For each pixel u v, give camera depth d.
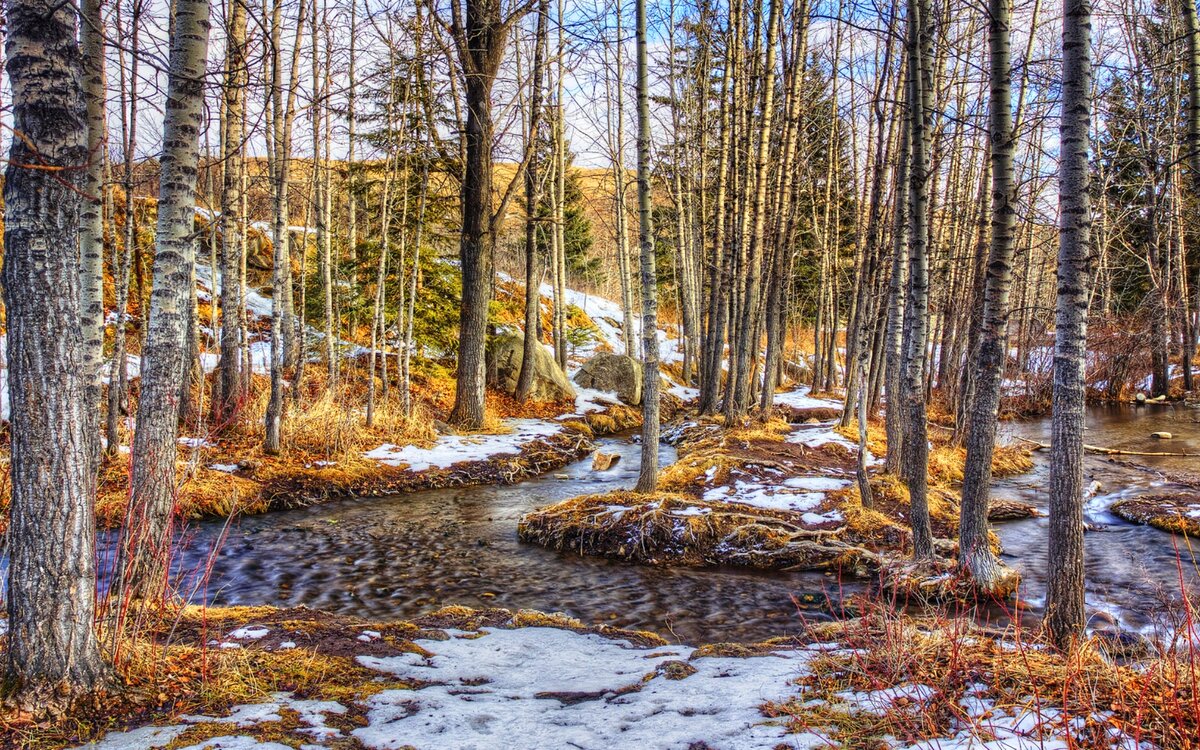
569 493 13.16
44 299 3.45
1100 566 8.82
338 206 17.53
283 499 11.59
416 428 16.11
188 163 5.03
